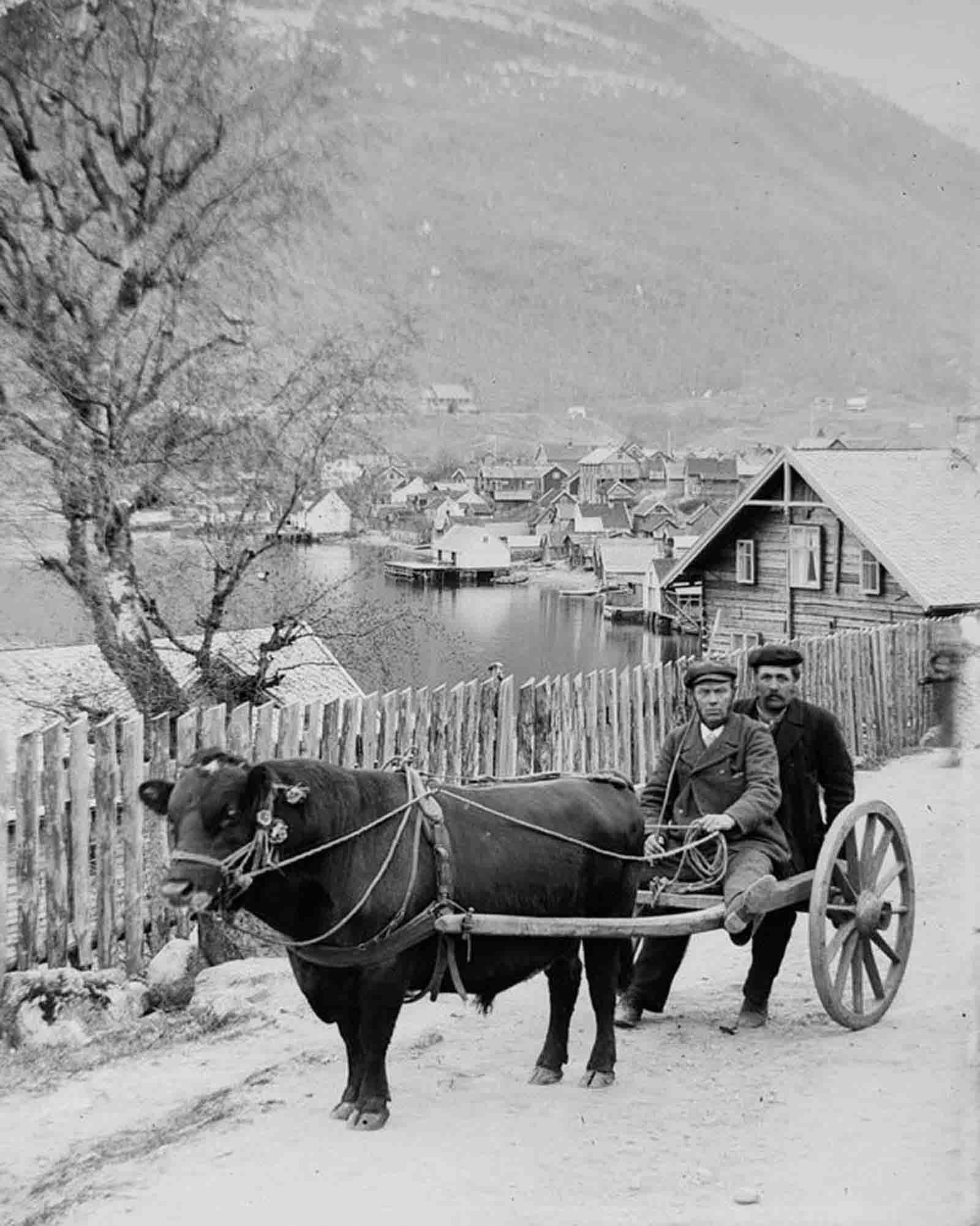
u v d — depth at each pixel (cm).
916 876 1027
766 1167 511
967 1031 641
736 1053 684
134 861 895
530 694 1228
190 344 1650
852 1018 703
